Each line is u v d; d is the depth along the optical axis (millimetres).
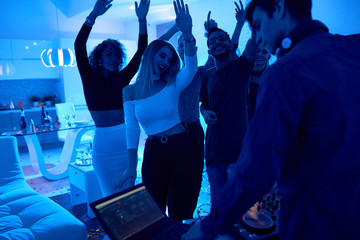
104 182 2205
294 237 732
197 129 2658
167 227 1080
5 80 7023
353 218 665
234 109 1942
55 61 4992
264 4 737
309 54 668
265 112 644
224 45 2027
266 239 875
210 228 717
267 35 768
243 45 4918
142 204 1120
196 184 1884
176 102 1837
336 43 697
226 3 5172
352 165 652
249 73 1928
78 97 7074
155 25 7004
